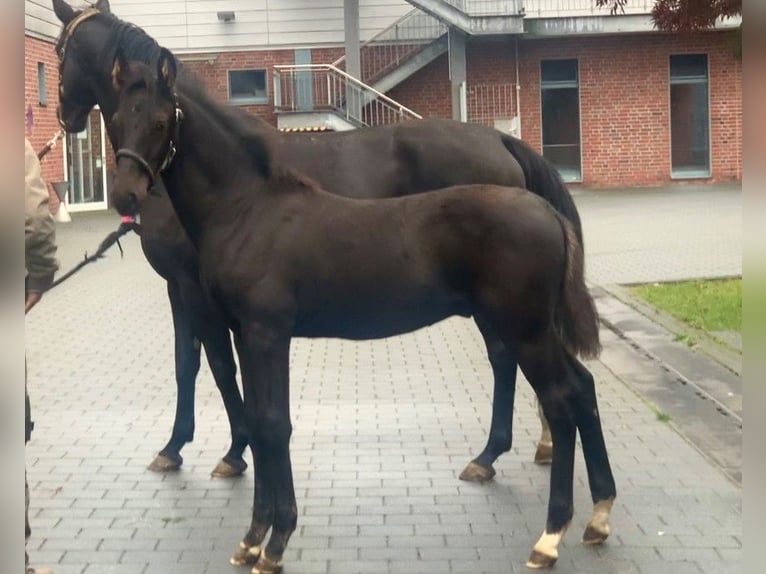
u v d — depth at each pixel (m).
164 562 4.94
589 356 4.75
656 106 25.31
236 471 6.18
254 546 4.86
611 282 12.61
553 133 25.50
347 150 6.03
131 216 4.61
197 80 4.85
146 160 4.52
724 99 25.36
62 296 13.03
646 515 5.42
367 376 8.80
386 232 4.69
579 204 21.80
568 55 25.05
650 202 21.70
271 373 4.66
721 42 25.09
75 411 7.66
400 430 7.11
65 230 18.59
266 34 24.20
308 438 6.93
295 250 4.65
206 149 4.73
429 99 24.83
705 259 14.12
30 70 18.61
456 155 6.06
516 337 4.67
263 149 4.79
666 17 10.48
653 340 9.76
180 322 6.30
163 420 7.42
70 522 5.45
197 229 4.81
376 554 4.99
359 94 22.14
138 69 4.59
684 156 25.73
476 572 4.77
